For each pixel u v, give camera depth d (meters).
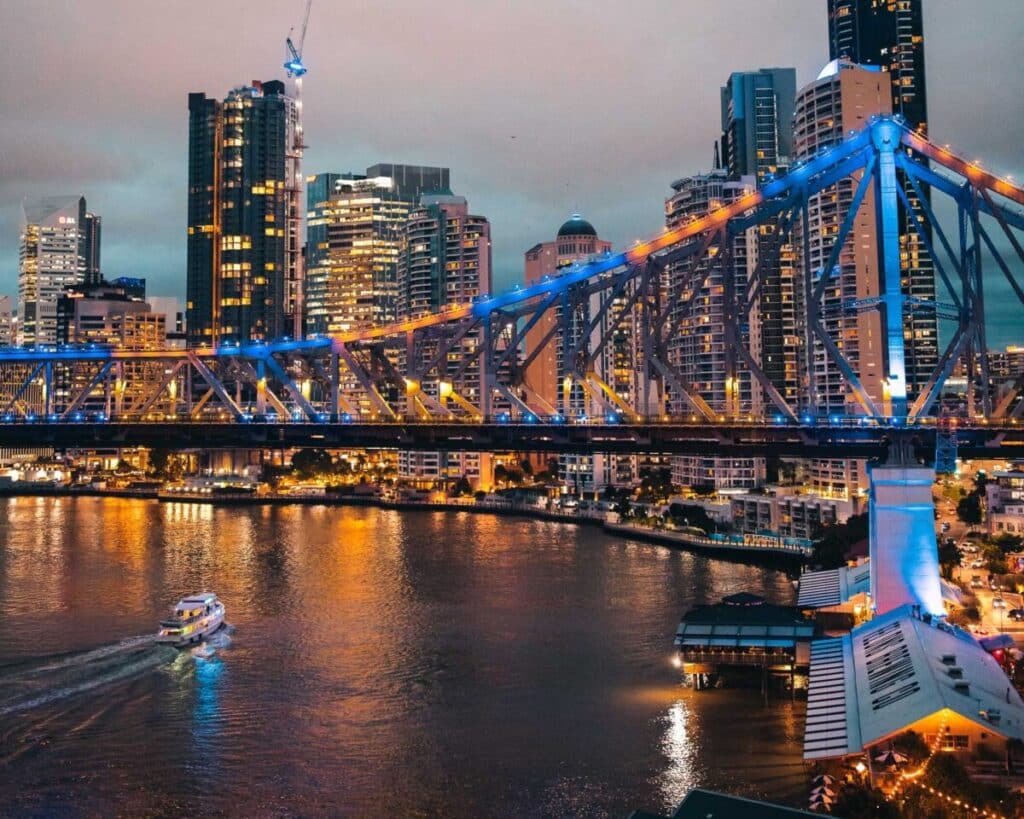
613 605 173.50
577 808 94.94
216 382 179.38
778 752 106.00
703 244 152.88
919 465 139.38
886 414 150.62
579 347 162.75
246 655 141.50
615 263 156.88
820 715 100.69
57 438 182.50
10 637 150.75
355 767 103.94
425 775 101.94
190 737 111.38
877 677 105.81
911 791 82.62
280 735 112.00
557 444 157.75
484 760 105.25
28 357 193.50
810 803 88.69
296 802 96.56
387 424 162.25
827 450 148.62
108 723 115.50
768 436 146.75
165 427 176.75
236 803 96.44
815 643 124.56
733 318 150.12
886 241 144.50
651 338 155.25
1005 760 89.56
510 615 165.50
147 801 96.69
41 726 114.38
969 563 191.62
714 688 126.19
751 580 198.88
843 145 148.12
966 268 148.75
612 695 124.06
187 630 146.88
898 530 136.62
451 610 169.25
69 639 149.88
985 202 149.38
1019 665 117.69
